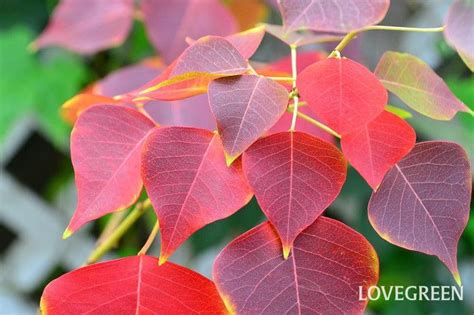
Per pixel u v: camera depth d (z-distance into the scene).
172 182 0.56
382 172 0.57
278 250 0.56
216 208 0.56
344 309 0.56
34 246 1.43
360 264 0.56
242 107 0.56
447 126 1.12
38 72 1.21
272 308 0.56
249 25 0.92
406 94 0.60
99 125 0.60
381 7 0.57
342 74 0.56
